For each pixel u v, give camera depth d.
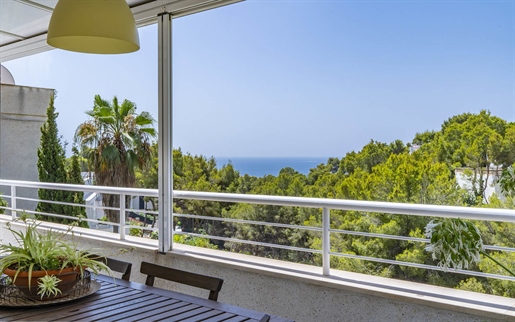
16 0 4.29
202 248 3.87
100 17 1.96
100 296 1.99
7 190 6.59
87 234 4.49
